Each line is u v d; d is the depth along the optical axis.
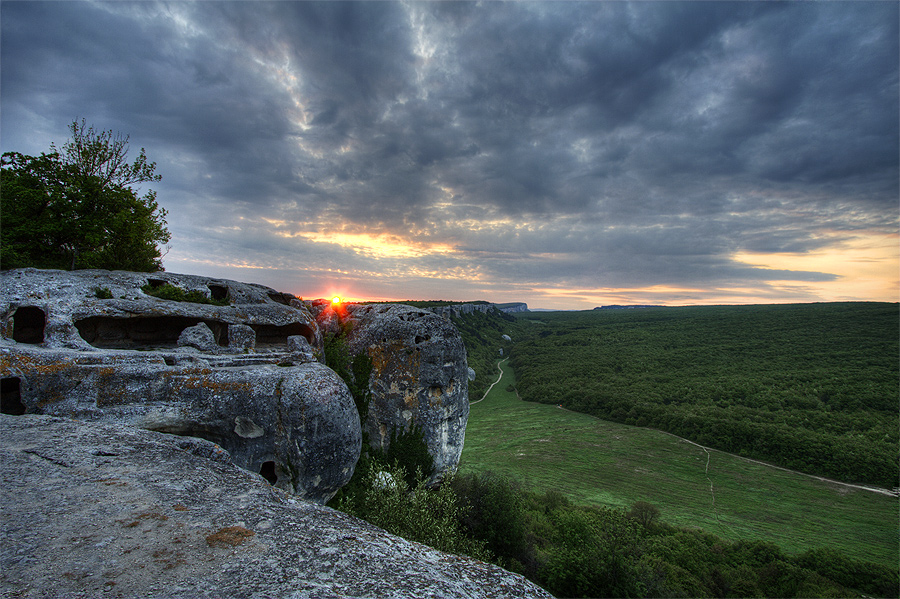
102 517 3.96
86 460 5.53
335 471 13.72
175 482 4.98
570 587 21.61
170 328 17.31
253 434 12.56
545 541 27.06
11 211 17.12
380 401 22.69
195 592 2.81
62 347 12.17
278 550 3.53
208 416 11.94
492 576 3.70
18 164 18.23
